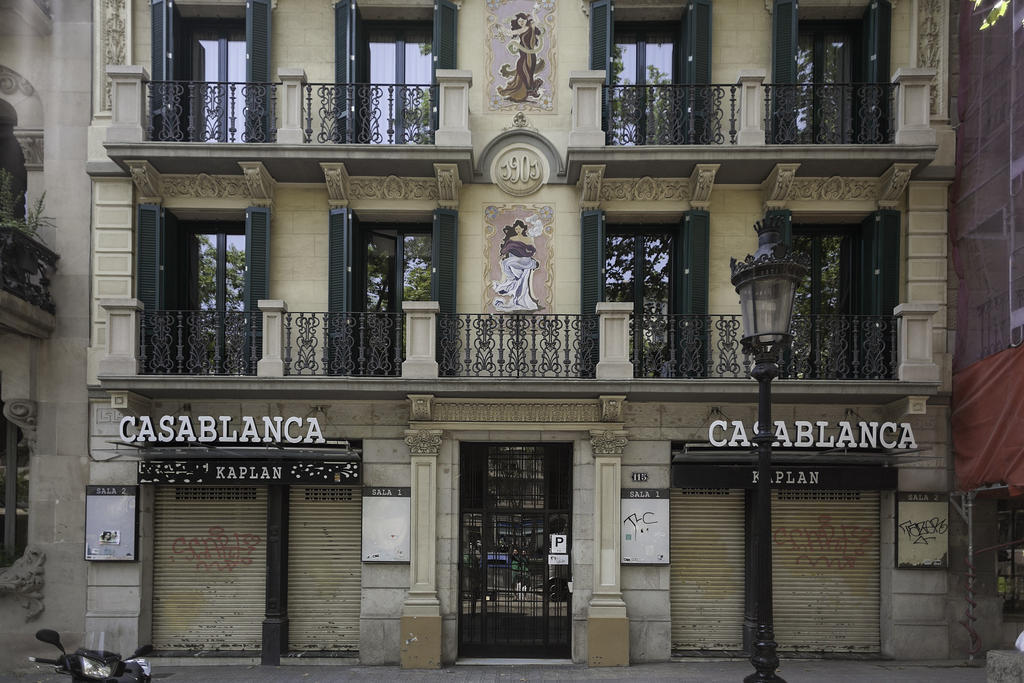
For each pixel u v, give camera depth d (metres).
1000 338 10.49
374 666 11.02
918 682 9.72
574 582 11.23
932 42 11.64
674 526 11.60
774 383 10.68
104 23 11.74
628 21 12.23
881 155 10.82
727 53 11.91
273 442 11.05
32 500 11.27
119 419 11.35
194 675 10.45
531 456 11.80
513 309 11.76
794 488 11.35
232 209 11.65
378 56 12.23
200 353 11.25
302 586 11.55
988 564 11.27
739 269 6.57
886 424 10.84
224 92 11.46
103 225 11.56
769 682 5.83
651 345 11.62
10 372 11.29
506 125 11.95
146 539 11.34
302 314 11.18
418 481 11.23
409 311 10.95
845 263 12.17
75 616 11.15
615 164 11.16
